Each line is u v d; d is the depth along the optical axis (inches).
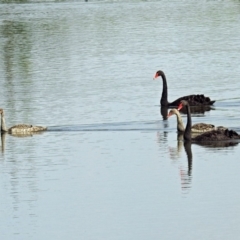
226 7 3927.2
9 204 1243.8
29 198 1267.2
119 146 1563.7
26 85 2194.9
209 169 1391.5
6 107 1939.0
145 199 1242.0
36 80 2260.1
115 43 2878.9
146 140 1608.0
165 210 1189.1
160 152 1514.5
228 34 3021.7
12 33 3235.7
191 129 1633.9
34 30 3284.9
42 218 1175.0
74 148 1556.3
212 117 1812.3
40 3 4384.8
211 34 3043.8
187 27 3262.8
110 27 3307.1
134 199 1243.2
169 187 1298.0
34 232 1122.7
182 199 1236.5
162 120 1776.6
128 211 1190.9
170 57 2564.0
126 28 3267.7
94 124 1737.2
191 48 2731.3
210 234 1096.2
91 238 1093.1
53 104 1948.8
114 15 3722.9
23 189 1314.0
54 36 3102.9
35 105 1948.8
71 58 2593.5
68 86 2160.4
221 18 3513.8
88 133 1674.5
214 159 1455.5
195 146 1555.1
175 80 2229.3
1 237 1109.7
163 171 1389.0
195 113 1863.9
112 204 1222.9
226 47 2723.9
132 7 4060.0
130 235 1099.9
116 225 1136.8
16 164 1459.2
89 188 1305.4
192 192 1268.5
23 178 1374.3
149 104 1939.0
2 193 1298.0
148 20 3511.3
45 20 3585.1
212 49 2694.4
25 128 1699.1
